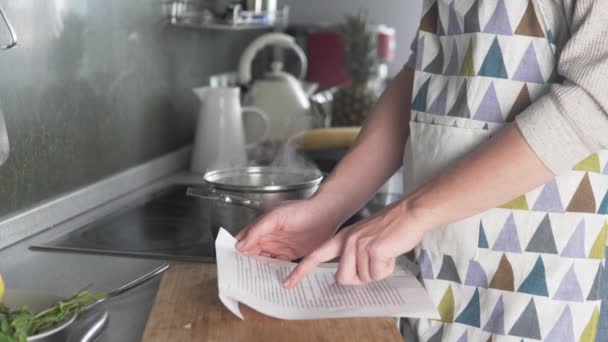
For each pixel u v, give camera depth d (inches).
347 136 78.0
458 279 38.7
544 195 36.5
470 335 38.9
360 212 60.2
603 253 37.3
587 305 37.4
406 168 42.2
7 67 47.7
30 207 51.5
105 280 40.8
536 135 31.4
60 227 53.5
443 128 38.4
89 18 59.8
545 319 37.3
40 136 52.4
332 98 102.1
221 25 85.8
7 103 47.9
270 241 40.7
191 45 86.7
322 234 41.0
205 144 78.0
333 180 42.7
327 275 39.9
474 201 32.3
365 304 35.6
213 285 38.1
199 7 83.7
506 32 36.1
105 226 53.9
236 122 78.6
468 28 37.2
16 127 49.2
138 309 35.5
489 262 37.8
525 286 37.4
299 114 86.7
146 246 48.3
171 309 34.6
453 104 38.1
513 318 37.5
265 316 33.9
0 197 47.7
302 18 133.1
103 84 63.0
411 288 37.8
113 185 64.6
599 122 31.0
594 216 36.8
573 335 37.4
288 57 119.3
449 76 38.7
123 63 67.1
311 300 35.9
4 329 27.5
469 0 37.1
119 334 32.3
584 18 32.8
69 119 56.9
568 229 36.7
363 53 96.6
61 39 55.1
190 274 39.8
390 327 33.0
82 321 32.6
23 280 40.6
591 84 30.8
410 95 44.4
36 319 29.5
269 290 35.9
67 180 57.0
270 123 86.0
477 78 36.9
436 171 38.9
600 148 31.7
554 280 37.0
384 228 33.0
